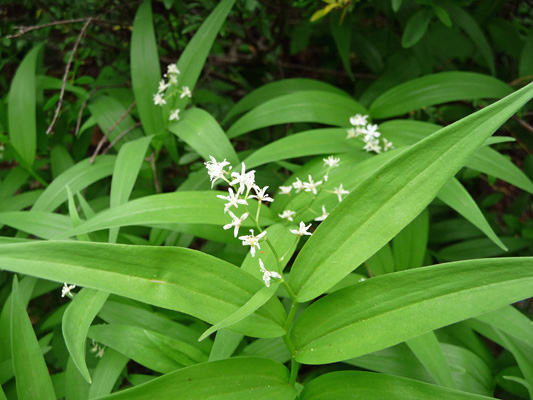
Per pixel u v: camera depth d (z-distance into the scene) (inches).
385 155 10.7
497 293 6.4
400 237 12.6
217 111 17.9
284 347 10.4
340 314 7.3
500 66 18.4
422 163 7.1
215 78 20.2
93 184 15.7
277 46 19.5
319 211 10.6
